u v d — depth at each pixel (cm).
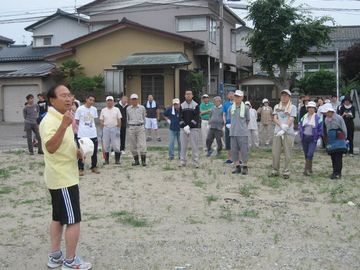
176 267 549
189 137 1295
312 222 736
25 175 1188
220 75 2628
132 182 1068
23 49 3928
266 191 972
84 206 842
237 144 1179
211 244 629
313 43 2488
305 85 3356
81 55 3145
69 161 518
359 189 994
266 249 609
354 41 4084
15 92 3347
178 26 3253
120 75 3059
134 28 3008
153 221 740
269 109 1886
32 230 701
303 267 547
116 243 636
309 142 1166
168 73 2875
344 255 587
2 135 2402
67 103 513
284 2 2433
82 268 535
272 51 2464
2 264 564
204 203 859
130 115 1309
